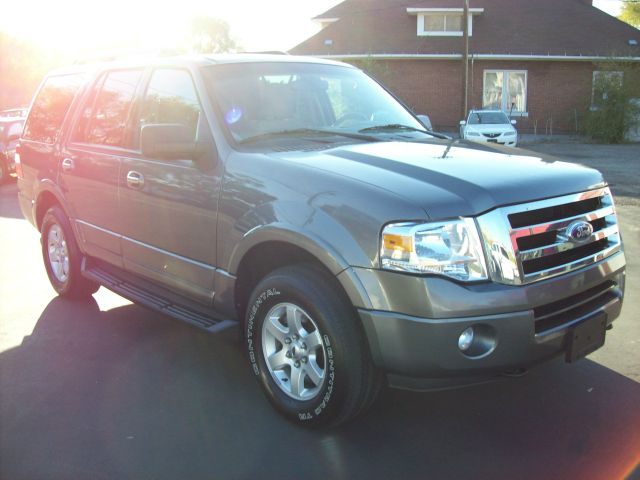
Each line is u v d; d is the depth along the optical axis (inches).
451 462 120.5
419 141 156.6
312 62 182.9
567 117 1157.1
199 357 169.8
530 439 128.0
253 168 136.6
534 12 1220.5
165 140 140.9
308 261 131.1
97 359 168.7
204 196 145.8
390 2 1262.3
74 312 206.4
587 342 125.8
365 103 180.7
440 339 109.9
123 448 125.5
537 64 1146.7
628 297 217.0
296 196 126.5
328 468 118.8
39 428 133.2
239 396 147.4
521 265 115.4
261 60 171.0
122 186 172.1
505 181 121.5
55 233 218.1
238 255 137.3
